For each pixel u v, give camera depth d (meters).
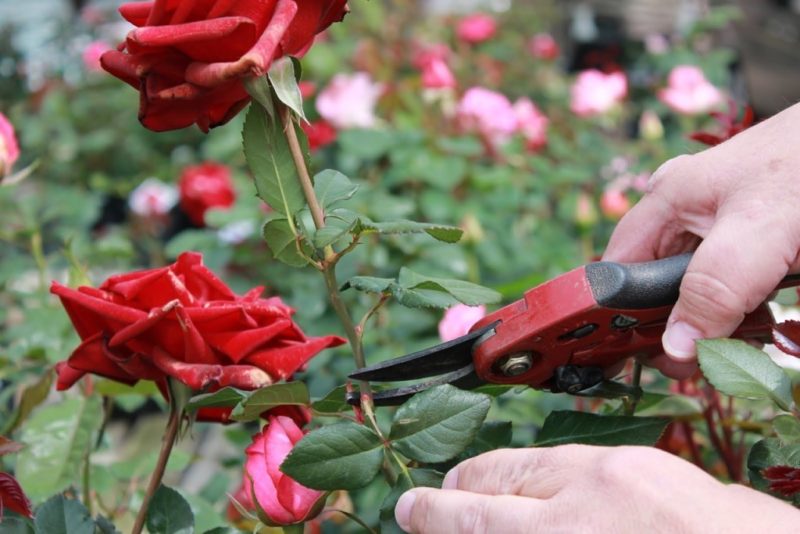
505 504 0.75
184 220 3.22
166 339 0.91
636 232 1.03
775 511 0.68
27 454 1.22
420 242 2.08
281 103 0.87
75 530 0.90
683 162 0.99
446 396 0.85
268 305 0.94
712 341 0.84
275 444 0.89
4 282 2.08
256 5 0.77
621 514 0.71
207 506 1.26
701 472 0.71
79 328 0.96
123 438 2.25
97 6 4.59
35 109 3.74
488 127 2.63
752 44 4.55
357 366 0.93
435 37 3.82
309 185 0.90
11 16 4.52
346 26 3.25
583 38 4.90
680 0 4.82
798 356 0.83
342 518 1.38
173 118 0.83
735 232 0.86
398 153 2.42
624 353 0.92
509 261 2.33
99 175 3.05
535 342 0.85
